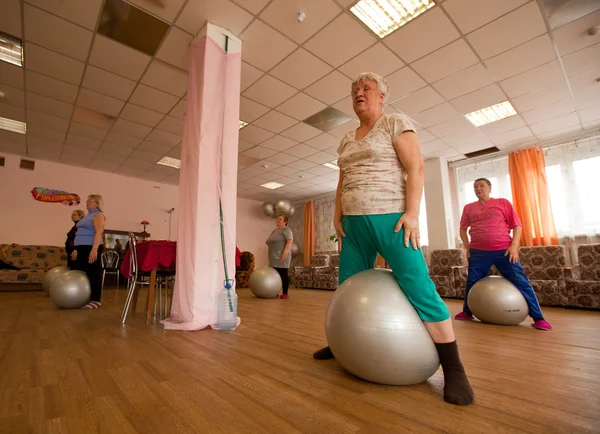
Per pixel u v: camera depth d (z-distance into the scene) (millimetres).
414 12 3043
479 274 2922
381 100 1498
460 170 7129
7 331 2314
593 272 3980
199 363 1541
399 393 1158
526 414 987
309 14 3014
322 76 3982
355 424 925
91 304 3600
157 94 4418
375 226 1280
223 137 2809
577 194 5562
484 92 4340
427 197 6914
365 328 1172
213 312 2514
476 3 2896
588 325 2689
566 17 3051
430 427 907
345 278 1507
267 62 3705
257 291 4871
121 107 4770
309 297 5266
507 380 1309
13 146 6289
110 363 1539
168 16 3039
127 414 995
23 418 965
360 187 1335
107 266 6535
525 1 2871
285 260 5113
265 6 2918
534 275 4387
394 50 3508
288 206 9688
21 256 6250
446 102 4590
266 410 1021
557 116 5027
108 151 6523
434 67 3805
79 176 7445
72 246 4410
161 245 2744
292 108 4793
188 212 2609
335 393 1159
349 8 2959
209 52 2877
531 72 3910
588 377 1347
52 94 4426
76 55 3621
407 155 1289
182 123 5277
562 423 929
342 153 1499
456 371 1142
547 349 1851
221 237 2623
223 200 2688
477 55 3598
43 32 3273
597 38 3326
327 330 1327
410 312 1190
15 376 1351
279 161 7203
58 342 1978
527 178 5992
